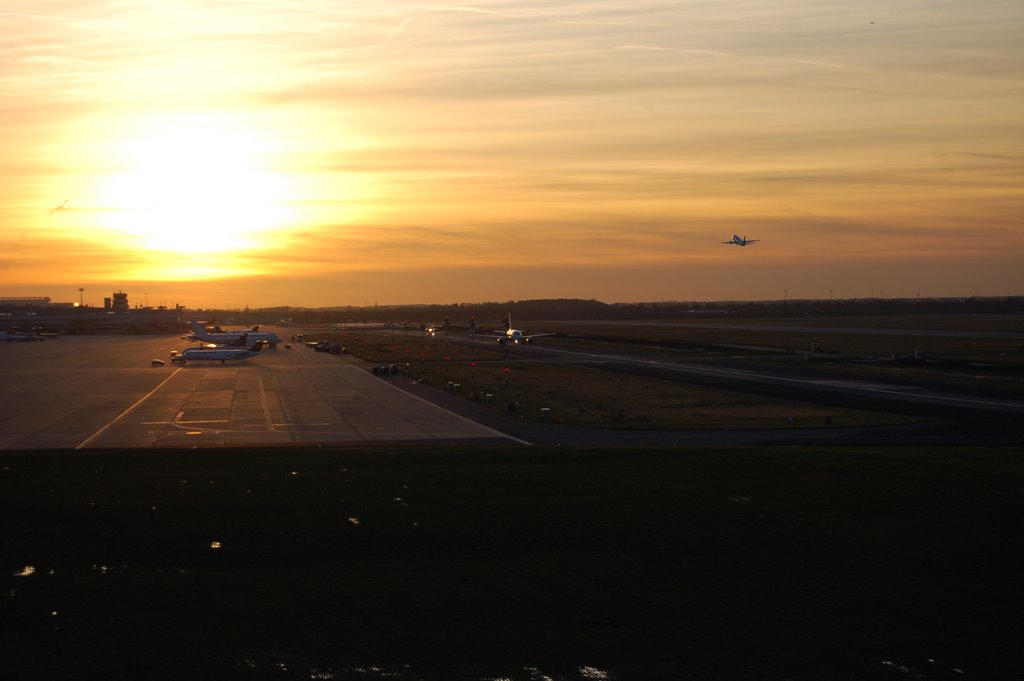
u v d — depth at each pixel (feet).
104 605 99.66
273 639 89.92
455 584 106.52
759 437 234.17
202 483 165.07
